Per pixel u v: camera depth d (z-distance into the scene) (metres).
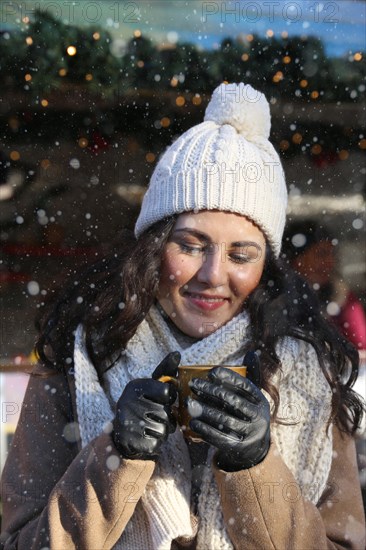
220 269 1.39
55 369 1.54
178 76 2.72
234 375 1.18
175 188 1.42
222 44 2.69
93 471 1.26
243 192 1.40
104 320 1.49
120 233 1.67
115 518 1.26
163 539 1.32
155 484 1.35
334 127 3.05
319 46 2.69
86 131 3.13
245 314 1.45
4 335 2.99
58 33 2.62
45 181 3.35
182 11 2.64
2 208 3.35
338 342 1.54
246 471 1.25
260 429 1.19
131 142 3.17
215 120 1.53
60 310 1.57
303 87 2.77
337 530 1.42
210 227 1.39
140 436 1.20
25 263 3.34
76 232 3.42
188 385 1.21
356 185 3.32
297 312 1.52
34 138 3.16
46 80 2.70
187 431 1.23
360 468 1.76
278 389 1.43
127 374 1.47
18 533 1.39
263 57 2.71
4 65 2.65
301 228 3.41
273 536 1.29
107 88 2.77
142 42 2.68
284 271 1.53
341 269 3.38
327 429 1.42
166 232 1.43
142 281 1.43
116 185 3.35
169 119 3.03
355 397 1.51
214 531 1.36
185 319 1.44
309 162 3.24
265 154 1.49
